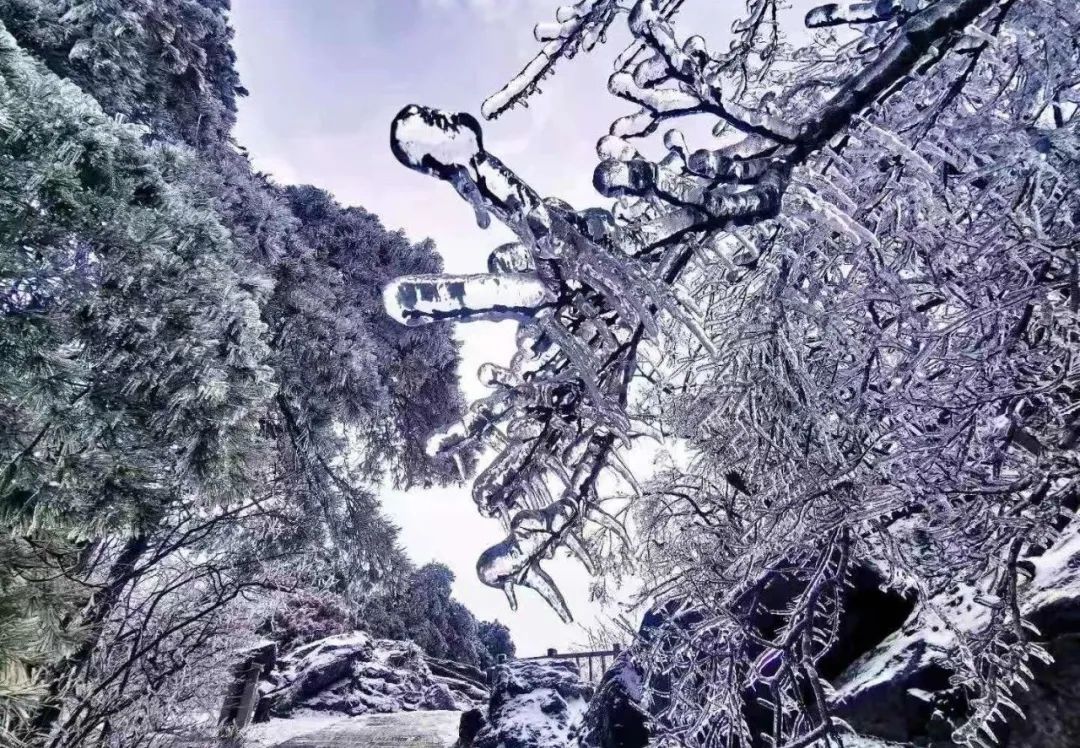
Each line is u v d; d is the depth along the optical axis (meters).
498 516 1.48
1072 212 2.01
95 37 4.62
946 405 1.85
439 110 0.76
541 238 0.88
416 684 12.22
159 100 6.05
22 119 2.37
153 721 5.43
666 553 3.01
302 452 7.14
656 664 2.66
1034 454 2.01
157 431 2.54
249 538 5.95
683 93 1.03
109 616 4.54
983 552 1.86
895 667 2.67
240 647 6.66
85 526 2.35
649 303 1.16
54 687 4.05
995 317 1.94
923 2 1.30
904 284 1.83
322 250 9.41
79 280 2.47
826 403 1.92
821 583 1.92
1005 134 1.70
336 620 13.92
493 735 5.29
